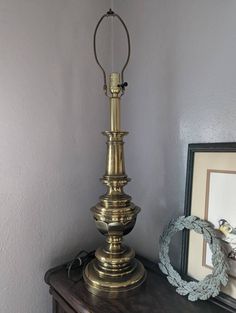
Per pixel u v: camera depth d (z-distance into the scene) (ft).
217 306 2.09
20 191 2.56
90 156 3.13
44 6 2.63
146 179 2.96
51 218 2.82
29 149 2.60
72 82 2.90
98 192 3.23
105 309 2.06
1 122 2.40
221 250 2.09
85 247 3.14
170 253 2.70
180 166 2.58
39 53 2.61
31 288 2.70
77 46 2.92
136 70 2.98
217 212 2.20
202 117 2.36
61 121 2.83
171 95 2.62
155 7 2.72
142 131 2.97
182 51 2.49
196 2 2.35
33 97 2.60
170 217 2.71
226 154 2.14
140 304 2.13
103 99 3.21
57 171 2.83
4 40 2.38
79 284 2.43
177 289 2.27
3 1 2.36
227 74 2.16
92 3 3.03
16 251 2.57
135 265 2.58
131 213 2.33
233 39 2.10
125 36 3.10
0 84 2.38
